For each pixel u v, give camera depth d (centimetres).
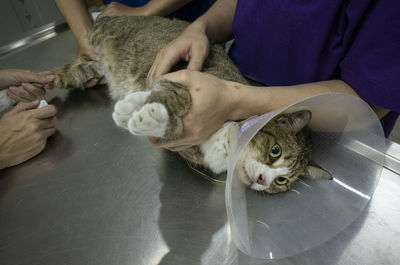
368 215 102
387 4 104
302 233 94
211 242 98
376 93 111
